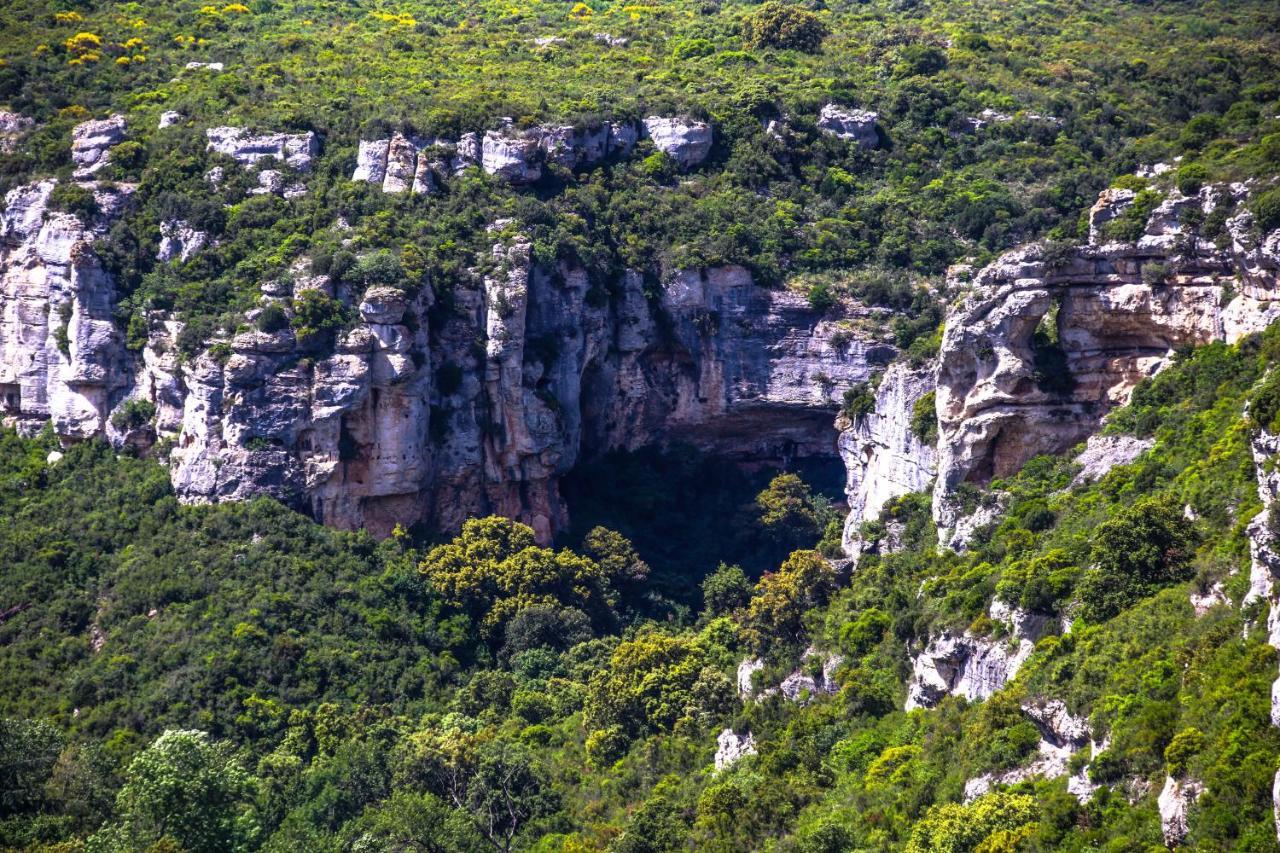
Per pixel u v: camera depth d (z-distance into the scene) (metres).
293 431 180.88
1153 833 99.56
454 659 172.25
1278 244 130.12
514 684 168.12
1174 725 104.00
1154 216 141.62
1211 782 96.19
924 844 112.69
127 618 168.00
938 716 129.75
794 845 124.38
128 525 179.50
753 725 144.25
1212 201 138.75
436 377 189.88
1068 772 111.19
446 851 137.12
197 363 182.50
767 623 158.62
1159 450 132.75
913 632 140.25
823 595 158.75
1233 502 118.94
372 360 182.75
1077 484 138.00
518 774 148.00
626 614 185.25
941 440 150.12
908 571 149.88
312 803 144.25
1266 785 93.88
